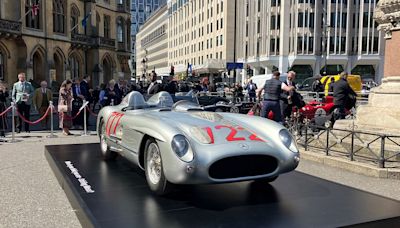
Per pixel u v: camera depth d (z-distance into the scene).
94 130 12.88
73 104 13.52
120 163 6.36
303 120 10.63
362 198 4.52
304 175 5.66
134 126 4.92
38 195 5.22
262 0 52.72
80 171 5.77
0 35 24.83
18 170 6.68
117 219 3.80
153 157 4.57
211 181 4.05
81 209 4.09
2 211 4.59
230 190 4.83
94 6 35.12
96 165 6.19
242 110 16.34
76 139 10.70
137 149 4.86
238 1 60.44
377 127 8.00
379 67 51.94
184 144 4.06
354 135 7.47
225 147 4.13
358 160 7.04
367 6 50.84
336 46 51.34
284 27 50.72
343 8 50.91
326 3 50.53
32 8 25.55
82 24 31.84
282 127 4.77
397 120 7.73
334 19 50.94
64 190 5.35
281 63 51.12
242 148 4.16
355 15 51.16
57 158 6.76
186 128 4.44
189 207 4.18
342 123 8.87
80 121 13.84
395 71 8.23
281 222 3.74
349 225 3.67
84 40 34.09
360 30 51.09
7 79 25.95
